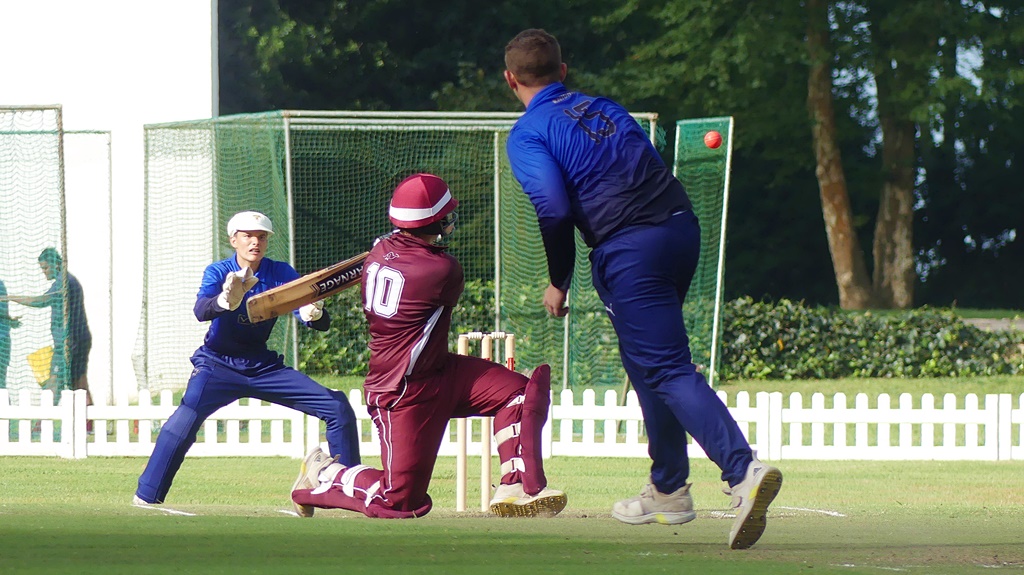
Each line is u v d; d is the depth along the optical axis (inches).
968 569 447.5
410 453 660.1
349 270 741.9
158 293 1898.4
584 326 1823.3
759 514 537.0
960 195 4884.4
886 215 4067.4
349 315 2153.1
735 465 553.0
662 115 3848.4
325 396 935.7
